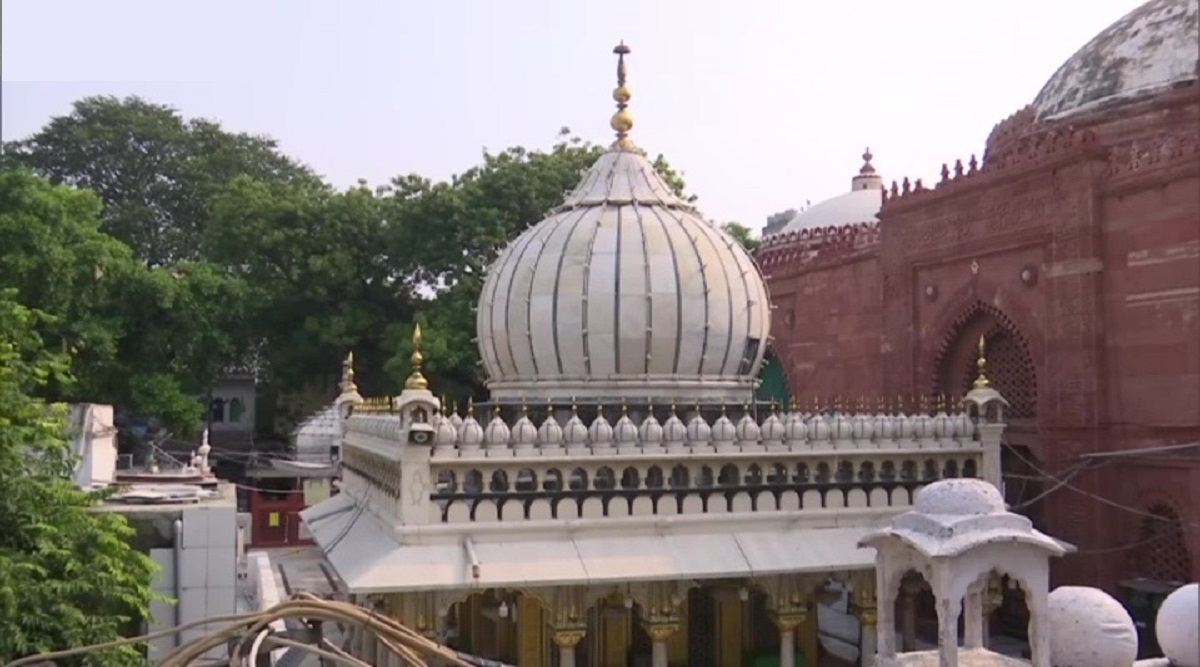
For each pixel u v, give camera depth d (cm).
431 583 1021
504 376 1429
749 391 1423
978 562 649
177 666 652
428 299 3012
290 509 2442
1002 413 1268
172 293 2577
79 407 1491
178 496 1194
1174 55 1563
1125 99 1576
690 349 1347
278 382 3147
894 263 1770
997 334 1561
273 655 934
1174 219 1238
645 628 1132
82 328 2364
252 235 2941
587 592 1099
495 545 1080
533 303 1355
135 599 895
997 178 1509
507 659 1309
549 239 1398
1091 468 1327
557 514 1109
